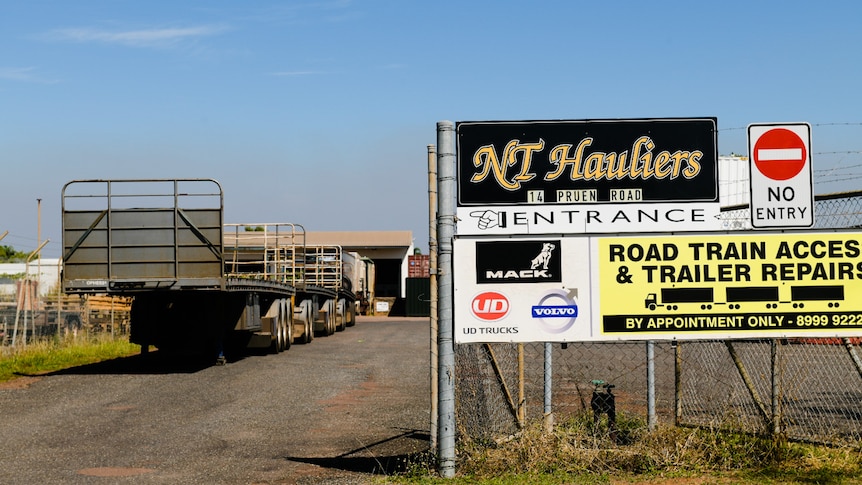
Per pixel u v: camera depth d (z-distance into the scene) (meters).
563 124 8.23
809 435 8.76
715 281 7.82
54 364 18.58
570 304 7.79
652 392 8.62
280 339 21.81
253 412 12.11
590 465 7.79
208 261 15.93
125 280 15.84
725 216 9.49
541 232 8.20
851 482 7.26
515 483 7.37
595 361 16.41
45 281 34.44
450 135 7.80
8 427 11.02
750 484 7.25
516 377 9.47
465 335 7.75
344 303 33.31
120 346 22.22
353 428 10.84
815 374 14.16
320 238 66.56
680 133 8.22
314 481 7.93
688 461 7.87
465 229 8.20
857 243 7.80
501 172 8.22
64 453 9.40
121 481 8.06
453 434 7.71
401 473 8.05
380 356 20.66
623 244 7.83
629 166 8.21
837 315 7.79
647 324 7.79
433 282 8.05
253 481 8.00
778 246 7.84
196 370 17.38
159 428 10.89
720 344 11.70
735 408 9.55
